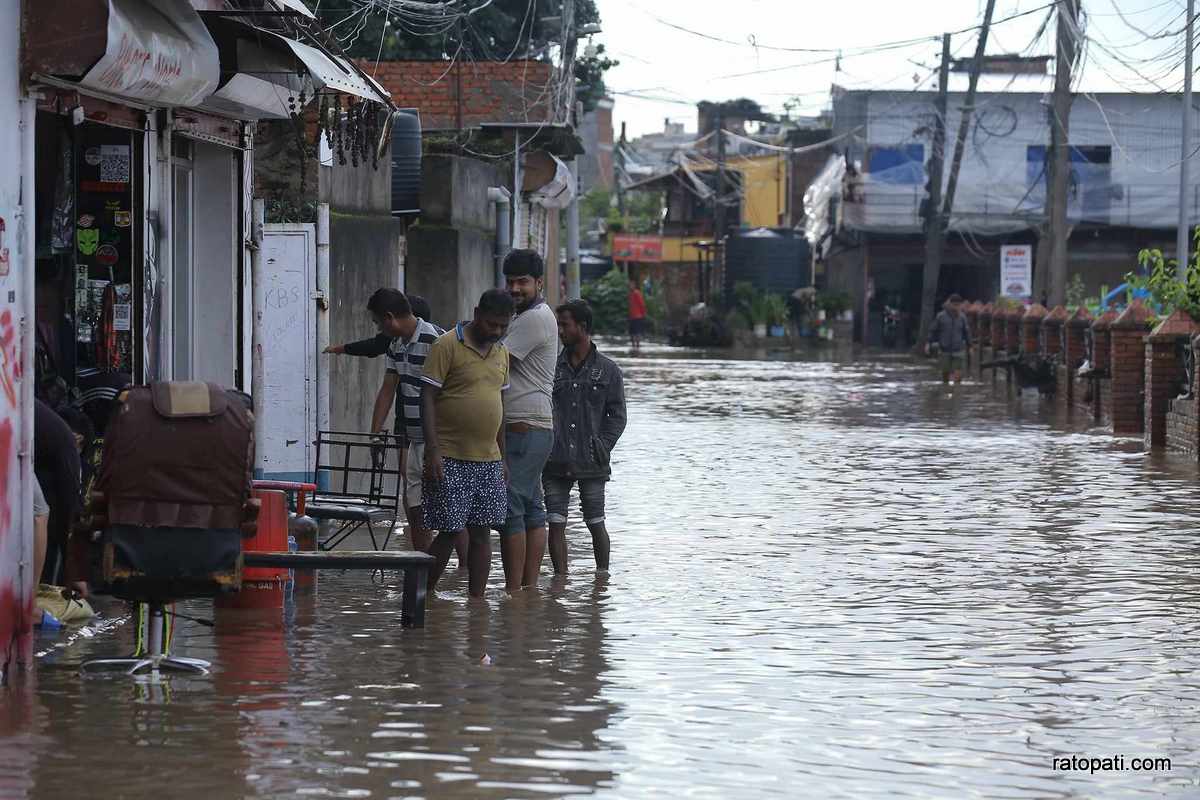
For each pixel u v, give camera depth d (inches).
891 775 273.1
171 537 320.8
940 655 372.2
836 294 2760.8
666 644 383.2
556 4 1478.8
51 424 365.4
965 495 683.4
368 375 627.5
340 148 520.7
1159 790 266.2
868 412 1173.7
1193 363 868.6
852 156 2696.9
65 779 262.7
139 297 444.8
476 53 1443.2
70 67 338.0
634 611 427.5
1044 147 2469.2
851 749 289.9
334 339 581.3
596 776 270.2
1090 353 1158.3
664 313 3203.7
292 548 430.0
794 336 2736.2
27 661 341.7
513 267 457.4
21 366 335.9
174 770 269.0
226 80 450.9
